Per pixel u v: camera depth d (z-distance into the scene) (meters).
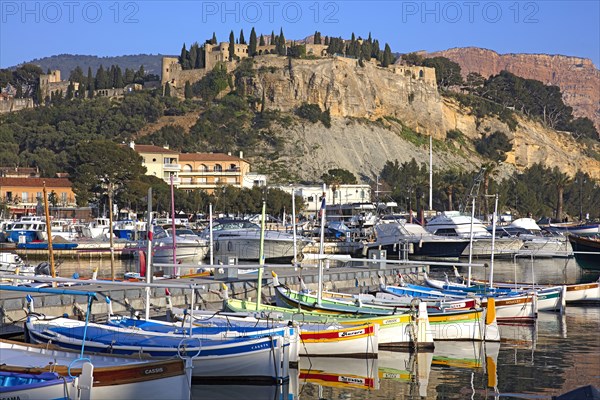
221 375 40.53
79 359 31.73
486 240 130.38
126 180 185.75
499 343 54.53
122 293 57.56
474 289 71.31
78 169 182.00
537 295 66.81
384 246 133.38
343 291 78.50
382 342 51.59
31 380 29.77
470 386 42.41
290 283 73.44
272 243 114.00
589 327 61.78
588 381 43.41
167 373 31.91
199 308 62.31
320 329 48.47
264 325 46.03
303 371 45.59
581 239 108.81
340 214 188.38
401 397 40.19
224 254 114.56
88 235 148.62
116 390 30.47
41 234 134.25
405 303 60.19
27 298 47.19
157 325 45.53
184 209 196.00
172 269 85.31
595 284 76.12
